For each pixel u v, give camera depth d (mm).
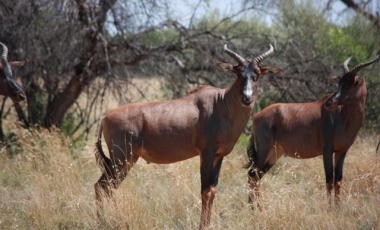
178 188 20641
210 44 33719
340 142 21109
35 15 30828
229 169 25906
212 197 18562
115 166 19109
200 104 18953
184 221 19266
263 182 22156
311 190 21859
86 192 21953
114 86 33094
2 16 31156
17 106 32875
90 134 34406
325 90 33938
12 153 28906
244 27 38250
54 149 25969
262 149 22516
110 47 32812
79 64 32750
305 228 17516
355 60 36438
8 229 17594
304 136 21766
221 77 34000
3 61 18594
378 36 38406
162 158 19344
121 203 18281
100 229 18047
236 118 18719
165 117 18984
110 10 32156
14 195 21938
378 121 33875
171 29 35438
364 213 18484
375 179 21094
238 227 18203
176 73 34438
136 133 18984
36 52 31422
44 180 20906
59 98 33188
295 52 35031
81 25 31375
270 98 34719
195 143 18938
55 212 19609
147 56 33125
